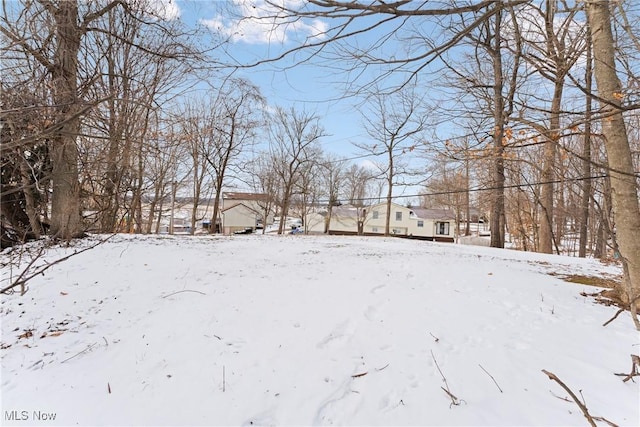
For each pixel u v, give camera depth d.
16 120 2.51
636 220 4.14
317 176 32.34
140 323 3.64
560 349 3.19
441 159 6.29
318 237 13.45
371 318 3.85
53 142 4.34
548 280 5.82
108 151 4.74
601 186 5.68
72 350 3.11
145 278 5.17
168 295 4.48
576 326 3.72
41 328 3.55
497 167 8.66
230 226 39.66
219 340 3.24
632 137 7.53
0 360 2.96
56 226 6.53
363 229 38.53
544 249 11.83
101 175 6.21
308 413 2.34
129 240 8.38
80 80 3.60
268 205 34.88
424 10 2.00
